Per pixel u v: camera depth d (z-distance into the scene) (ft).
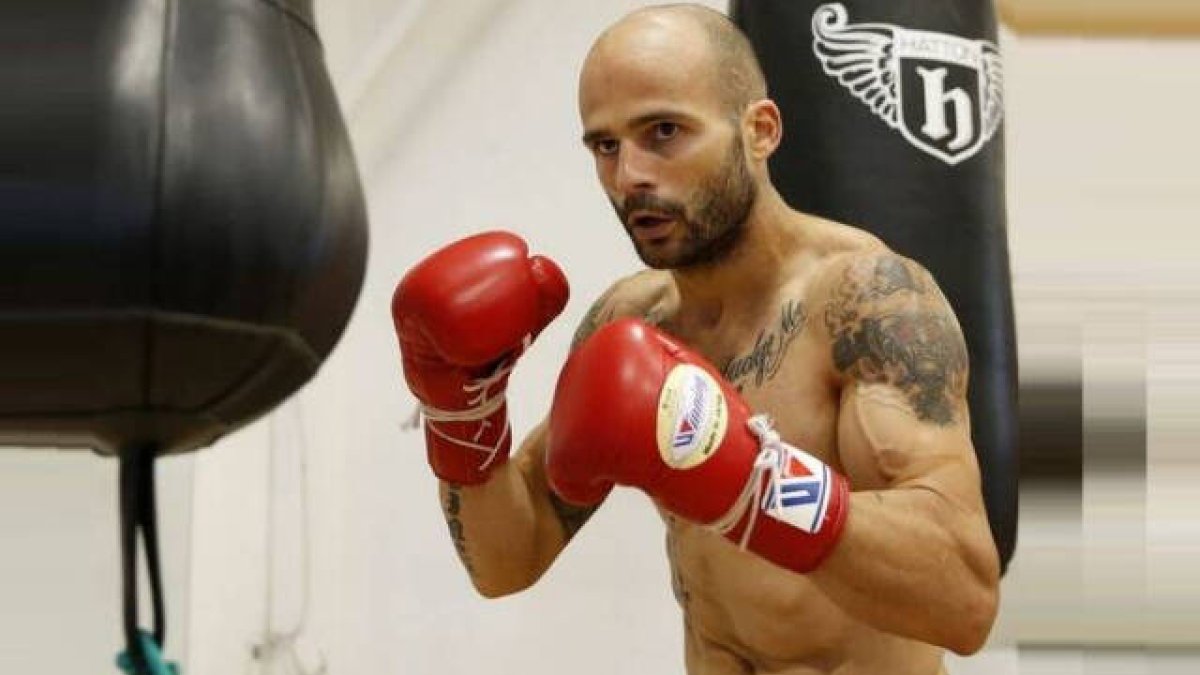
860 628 8.13
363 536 15.62
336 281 5.09
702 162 7.89
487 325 7.97
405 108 15.83
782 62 11.16
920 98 11.03
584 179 15.74
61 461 14.05
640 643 15.12
